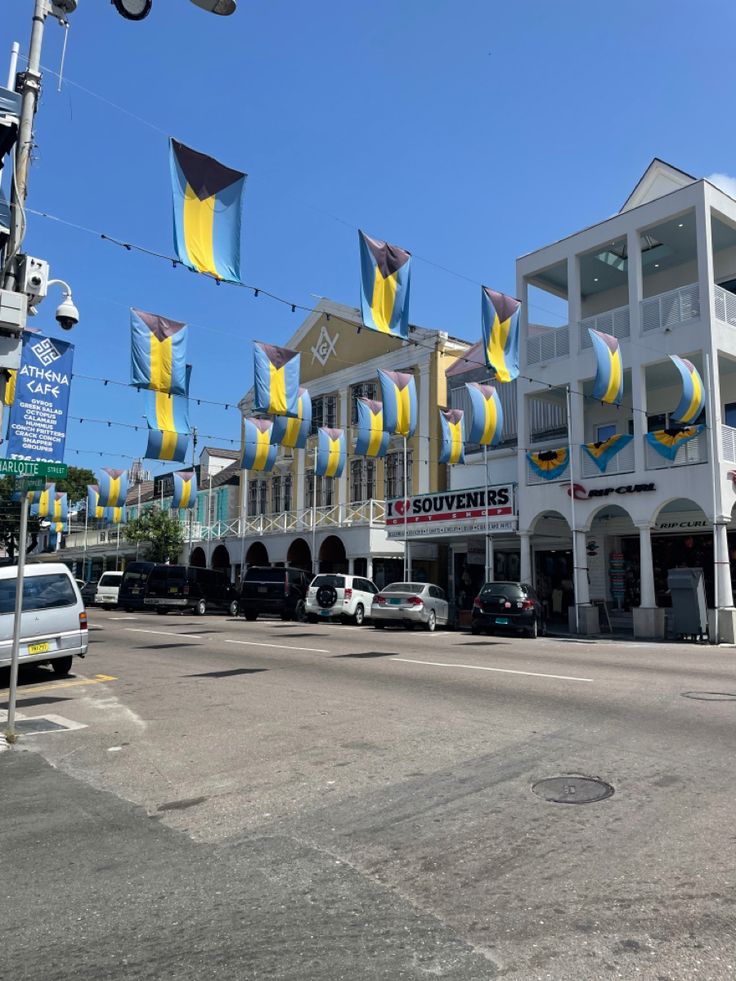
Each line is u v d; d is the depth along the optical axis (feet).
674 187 80.02
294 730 25.27
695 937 11.02
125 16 29.12
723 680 35.14
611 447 71.10
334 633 64.08
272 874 13.57
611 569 82.89
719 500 64.08
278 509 129.90
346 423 115.65
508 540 91.66
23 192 29.96
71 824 16.65
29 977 10.23
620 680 35.04
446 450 81.30
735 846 14.38
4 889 13.17
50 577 39.09
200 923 11.73
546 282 84.79
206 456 158.71
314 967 10.35
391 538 89.56
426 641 56.59
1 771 21.42
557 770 19.76
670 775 19.10
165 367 45.37
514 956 10.55
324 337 121.90
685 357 68.39
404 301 45.01
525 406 79.66
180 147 35.76
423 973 10.15
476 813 16.60
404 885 12.99
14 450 30.01
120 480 115.96
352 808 17.16
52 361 31.32
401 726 25.38
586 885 12.82
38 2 30.55
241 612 102.68
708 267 66.59
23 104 30.19
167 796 18.58
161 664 43.96
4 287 30.01
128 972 10.32
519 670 38.75
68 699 33.22
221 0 28.25
